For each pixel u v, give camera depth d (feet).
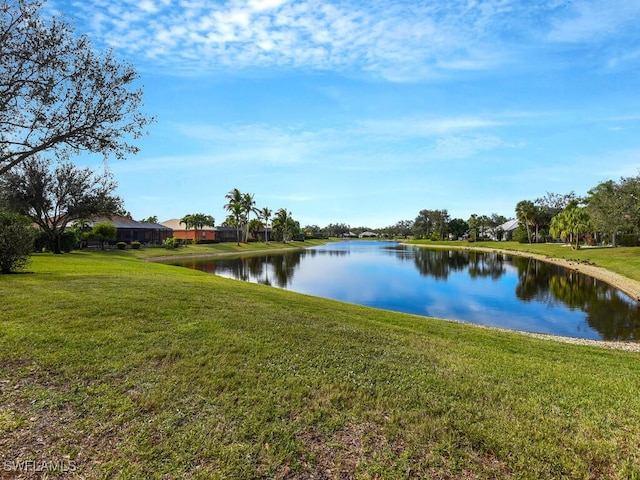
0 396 12.16
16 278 34.88
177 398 12.44
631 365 21.01
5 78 27.73
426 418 11.78
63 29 29.94
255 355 16.79
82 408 11.59
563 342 30.17
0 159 30.35
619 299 59.36
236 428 10.80
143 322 20.89
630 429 11.66
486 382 15.20
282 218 288.51
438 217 362.74
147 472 8.85
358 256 169.07
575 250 144.56
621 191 108.78
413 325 29.14
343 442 10.43
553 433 11.21
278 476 8.94
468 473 9.30
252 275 93.56
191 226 255.91
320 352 17.90
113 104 32.32
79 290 29.27
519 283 78.59
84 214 93.86
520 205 226.99
